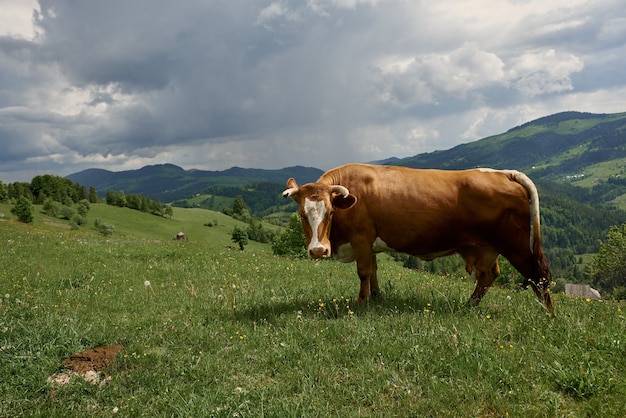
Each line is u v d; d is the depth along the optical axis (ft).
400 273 52.21
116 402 17.08
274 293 33.50
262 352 20.80
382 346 20.13
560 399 14.96
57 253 53.31
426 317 23.84
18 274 39.32
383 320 24.12
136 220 499.51
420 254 29.32
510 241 26.91
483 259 28.43
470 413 14.58
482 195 26.76
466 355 18.35
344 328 22.81
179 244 77.25
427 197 27.66
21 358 20.24
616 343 18.39
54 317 24.99
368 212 28.53
